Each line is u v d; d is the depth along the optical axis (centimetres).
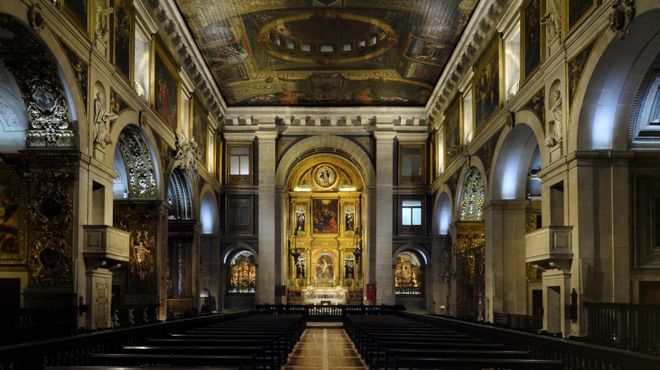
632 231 1744
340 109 4062
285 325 1958
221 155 4069
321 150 4319
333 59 3403
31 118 1756
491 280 2531
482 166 2720
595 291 1705
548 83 1936
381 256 3994
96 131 1878
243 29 2998
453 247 3356
